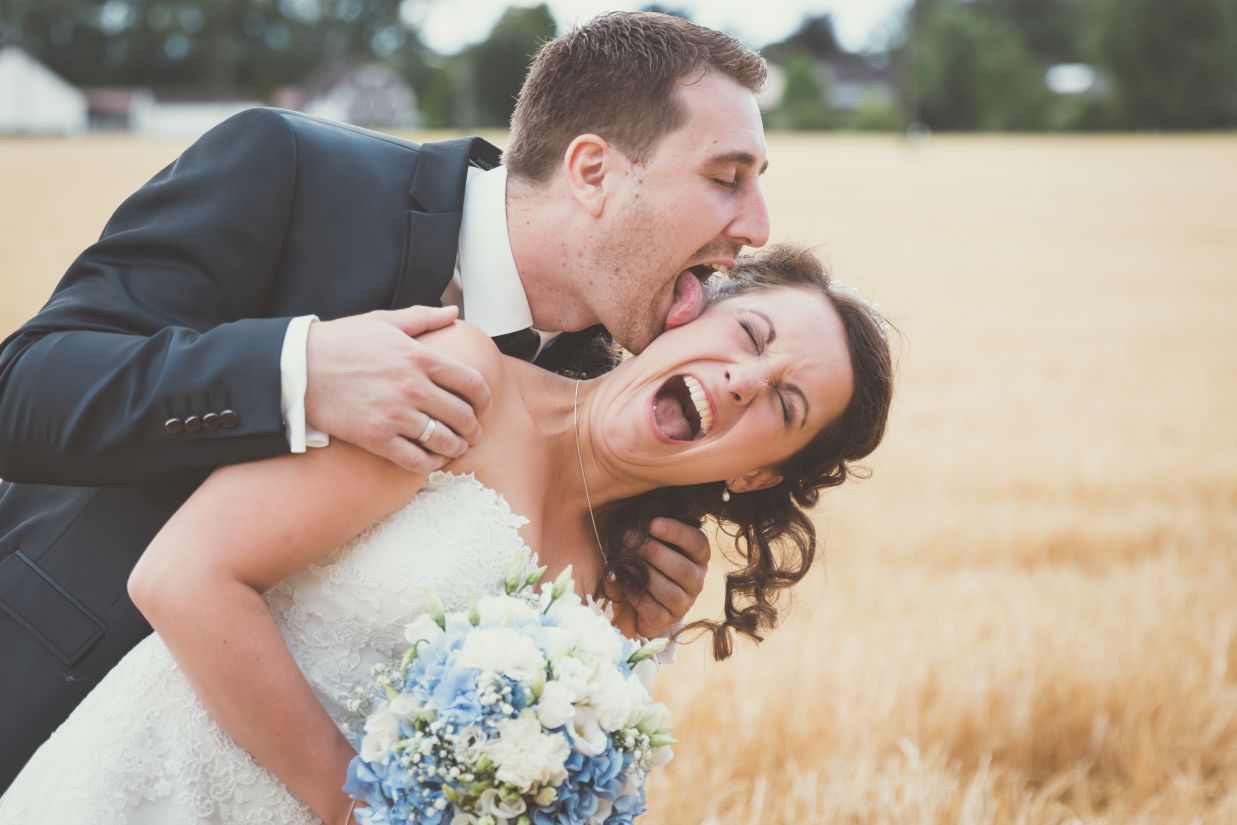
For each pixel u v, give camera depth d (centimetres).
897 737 396
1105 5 6631
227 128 225
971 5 7875
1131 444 883
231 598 188
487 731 180
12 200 2705
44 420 194
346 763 193
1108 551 630
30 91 7481
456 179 234
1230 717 421
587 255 227
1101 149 4934
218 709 190
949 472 784
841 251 2194
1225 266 2183
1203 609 513
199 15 7644
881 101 7144
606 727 187
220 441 189
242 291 215
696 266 231
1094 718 413
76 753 203
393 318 202
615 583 241
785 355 222
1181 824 360
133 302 205
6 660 213
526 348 242
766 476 247
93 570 214
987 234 2591
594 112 222
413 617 202
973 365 1256
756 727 388
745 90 227
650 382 224
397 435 190
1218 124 6625
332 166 227
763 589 258
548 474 224
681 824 348
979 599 531
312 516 191
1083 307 1712
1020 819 343
